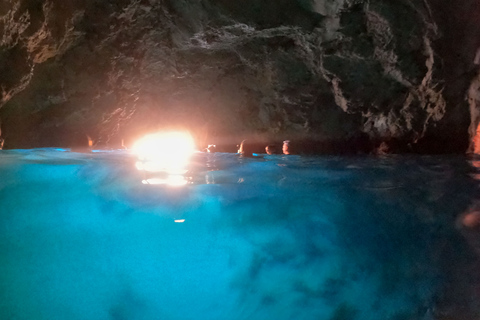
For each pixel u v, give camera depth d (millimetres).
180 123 6281
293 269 2344
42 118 4770
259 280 2273
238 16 4730
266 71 5719
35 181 3082
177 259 2342
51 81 4586
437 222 2713
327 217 2816
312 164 4559
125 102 5590
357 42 4758
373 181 3609
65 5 4105
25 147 4660
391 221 2766
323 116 5879
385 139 5691
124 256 2314
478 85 4934
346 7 4473
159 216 2688
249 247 2480
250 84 6004
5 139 4410
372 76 5090
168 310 2105
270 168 4211
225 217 2742
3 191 2805
